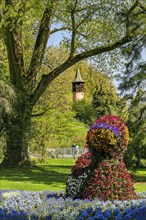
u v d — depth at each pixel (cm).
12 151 2334
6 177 1950
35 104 2517
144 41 1983
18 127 2238
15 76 2378
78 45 2378
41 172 2214
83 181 864
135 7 2050
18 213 782
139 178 1938
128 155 1845
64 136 3098
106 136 839
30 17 2294
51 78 2380
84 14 2308
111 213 683
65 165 2788
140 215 650
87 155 909
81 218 690
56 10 2370
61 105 2944
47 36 2428
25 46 2666
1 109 1998
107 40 2367
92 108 4953
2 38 2573
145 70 1930
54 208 793
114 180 832
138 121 1875
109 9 2200
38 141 2700
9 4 2211
